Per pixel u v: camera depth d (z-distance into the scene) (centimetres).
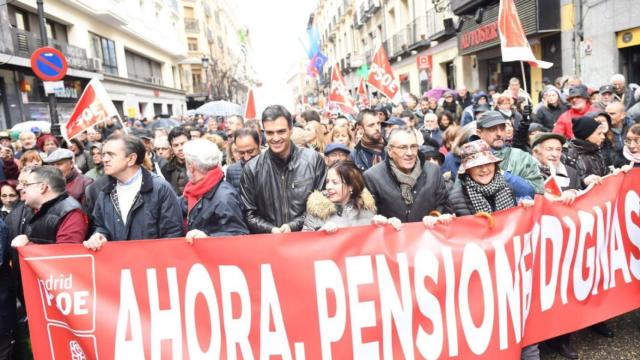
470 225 303
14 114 1652
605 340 367
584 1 1188
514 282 305
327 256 291
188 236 291
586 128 436
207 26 5662
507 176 359
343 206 330
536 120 702
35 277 294
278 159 369
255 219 371
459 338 295
